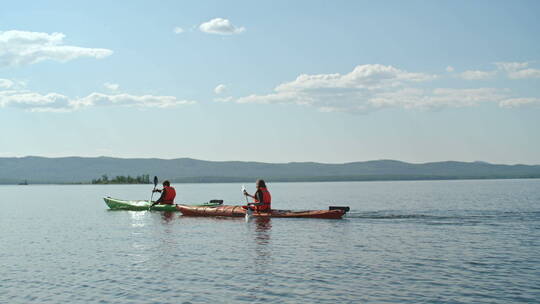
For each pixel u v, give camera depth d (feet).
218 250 53.47
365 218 86.74
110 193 325.01
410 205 128.06
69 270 43.70
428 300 33.19
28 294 35.88
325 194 240.12
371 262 45.98
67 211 122.72
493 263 44.98
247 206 88.17
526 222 79.00
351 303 32.73
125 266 45.16
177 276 40.75
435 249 52.90
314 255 49.96
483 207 115.14
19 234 70.85
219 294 35.24
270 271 42.37
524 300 32.91
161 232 70.23
